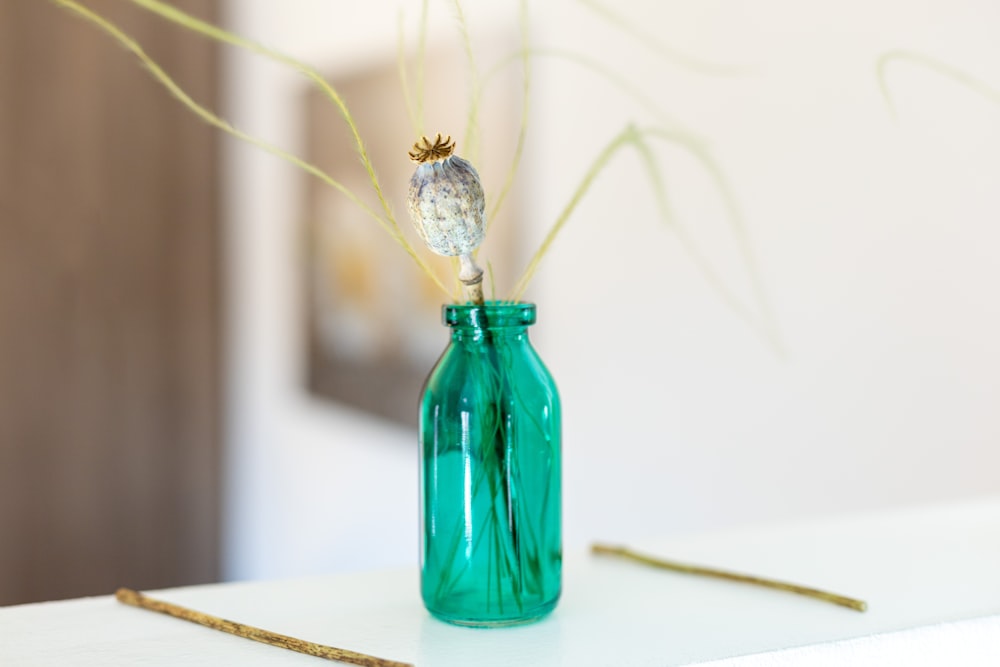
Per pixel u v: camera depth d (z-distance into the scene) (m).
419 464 0.60
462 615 0.58
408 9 1.58
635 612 0.60
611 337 1.34
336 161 1.88
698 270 1.19
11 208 1.91
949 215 0.92
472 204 0.55
